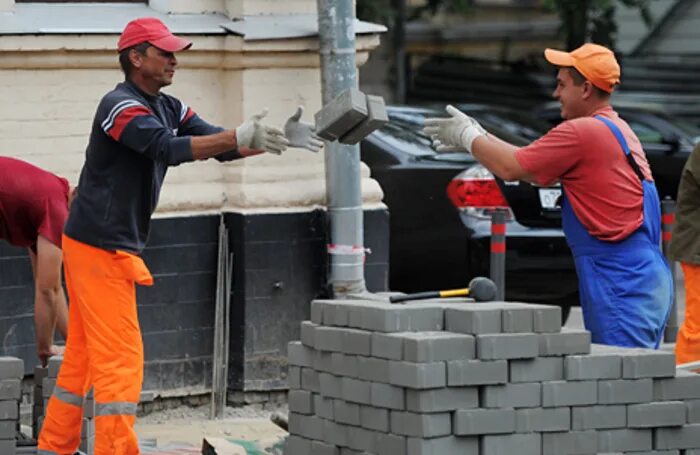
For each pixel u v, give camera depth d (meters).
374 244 24.45
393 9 68.25
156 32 17.33
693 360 21.27
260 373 23.27
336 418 15.40
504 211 27.98
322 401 15.62
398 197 28.94
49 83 22.28
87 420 18.88
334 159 23.34
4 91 21.98
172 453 20.34
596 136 17.36
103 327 17.17
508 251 28.31
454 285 28.62
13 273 21.89
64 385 17.86
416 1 71.69
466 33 74.25
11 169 19.00
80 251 17.20
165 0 23.20
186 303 23.05
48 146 22.33
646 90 71.38
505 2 74.12
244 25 23.09
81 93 22.53
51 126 22.33
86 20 22.52
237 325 23.25
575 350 14.84
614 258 17.47
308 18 23.73
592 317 17.64
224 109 23.52
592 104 17.91
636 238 17.50
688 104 71.00
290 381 16.11
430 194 28.77
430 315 14.77
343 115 16.67
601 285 17.53
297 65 23.47
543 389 14.70
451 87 73.00
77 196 17.41
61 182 19.25
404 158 29.11
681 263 21.42
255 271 23.12
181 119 18.23
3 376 17.39
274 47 23.05
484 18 74.25
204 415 23.25
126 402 17.20
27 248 21.89
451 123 17.81
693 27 71.19
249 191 23.11
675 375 15.20
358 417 15.06
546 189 28.52
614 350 15.27
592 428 14.92
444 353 14.27
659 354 15.12
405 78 71.44
